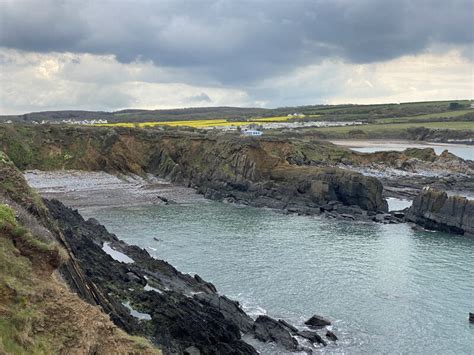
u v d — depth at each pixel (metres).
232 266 61.72
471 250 71.75
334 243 74.50
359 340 42.62
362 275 59.19
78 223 65.75
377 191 101.12
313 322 45.47
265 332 42.25
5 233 21.95
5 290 18.94
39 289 20.41
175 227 83.25
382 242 75.69
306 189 106.94
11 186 31.69
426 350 41.03
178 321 38.16
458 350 41.12
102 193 111.06
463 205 82.62
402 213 95.19
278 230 82.50
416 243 75.62
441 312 48.50
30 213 30.11
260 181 114.44
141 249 62.53
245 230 82.00
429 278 58.44
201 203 106.62
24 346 17.44
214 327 40.03
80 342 18.84
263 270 60.34
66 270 28.42
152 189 119.12
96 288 34.31
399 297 52.22
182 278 53.03
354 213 96.56
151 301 40.75
